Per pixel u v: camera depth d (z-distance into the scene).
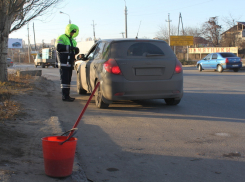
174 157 3.88
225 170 3.46
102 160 3.78
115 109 7.08
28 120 5.44
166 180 3.20
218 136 4.81
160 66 6.62
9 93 7.82
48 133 4.70
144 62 6.52
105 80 6.50
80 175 3.17
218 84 13.30
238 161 3.73
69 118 6.12
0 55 10.52
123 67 6.43
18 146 3.90
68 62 8.13
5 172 2.90
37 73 16.88
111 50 6.69
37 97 8.44
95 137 4.78
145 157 3.88
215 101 8.33
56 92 10.56
